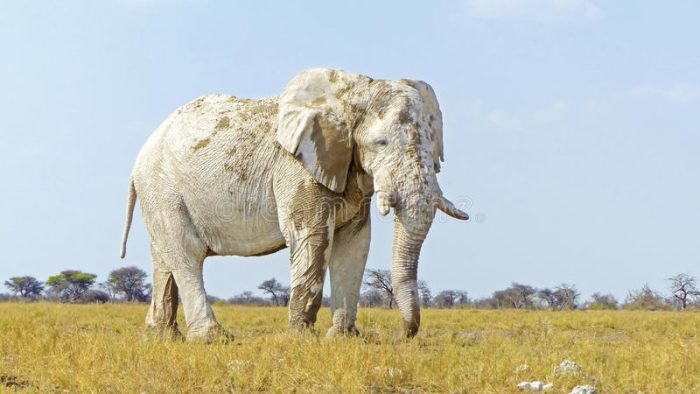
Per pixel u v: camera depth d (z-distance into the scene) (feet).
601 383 67.87
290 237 93.20
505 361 72.59
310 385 65.16
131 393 61.05
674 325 145.69
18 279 600.80
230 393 63.41
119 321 155.63
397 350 74.49
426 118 90.89
